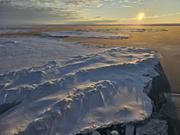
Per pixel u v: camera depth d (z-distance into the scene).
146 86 14.89
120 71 16.58
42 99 12.71
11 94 13.30
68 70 16.67
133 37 34.66
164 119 12.27
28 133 10.05
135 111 11.98
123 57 19.89
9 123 10.86
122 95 13.42
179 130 11.59
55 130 10.28
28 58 20.00
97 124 10.84
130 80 15.23
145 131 10.95
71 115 11.24
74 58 19.52
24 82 14.76
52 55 21.11
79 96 12.59
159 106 13.69
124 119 11.30
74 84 14.41
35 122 10.46
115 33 39.31
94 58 19.19
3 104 12.66
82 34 37.78
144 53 21.47
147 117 11.58
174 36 35.38
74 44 27.05
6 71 16.47
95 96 12.88
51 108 11.52
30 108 11.98
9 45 25.12
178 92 15.20
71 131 10.29
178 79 17.02
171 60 21.44
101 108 12.08
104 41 30.98
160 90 15.27
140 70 17.09
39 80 14.98
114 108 12.13
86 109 11.88
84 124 10.79
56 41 29.52
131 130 10.84
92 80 15.04
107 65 17.41
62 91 13.54
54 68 16.95
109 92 13.47
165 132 11.19
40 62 18.78
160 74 17.34
